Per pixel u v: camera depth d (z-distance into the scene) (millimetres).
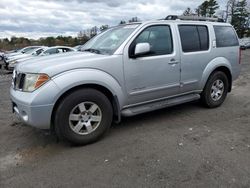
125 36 4430
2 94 7977
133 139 4180
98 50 4520
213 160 3439
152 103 4797
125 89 4289
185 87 5145
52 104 3633
